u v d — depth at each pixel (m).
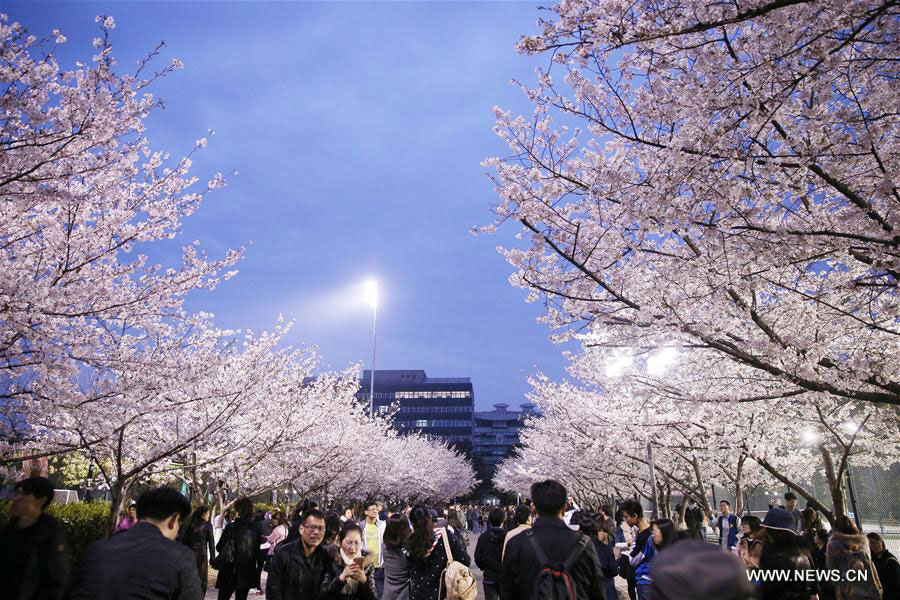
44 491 4.10
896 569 7.02
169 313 9.22
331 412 20.06
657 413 12.19
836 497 10.72
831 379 6.64
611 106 6.65
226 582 8.78
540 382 20.03
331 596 4.94
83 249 8.28
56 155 6.65
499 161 7.62
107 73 6.56
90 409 8.52
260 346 15.23
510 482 55.47
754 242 6.25
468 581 5.88
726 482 17.23
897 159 5.74
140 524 3.22
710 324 7.09
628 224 6.50
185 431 12.89
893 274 5.83
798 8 4.84
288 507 22.97
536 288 7.78
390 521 6.37
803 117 5.76
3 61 5.87
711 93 5.24
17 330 7.27
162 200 8.80
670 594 1.33
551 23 4.70
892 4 4.20
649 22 4.61
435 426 123.62
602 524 8.66
